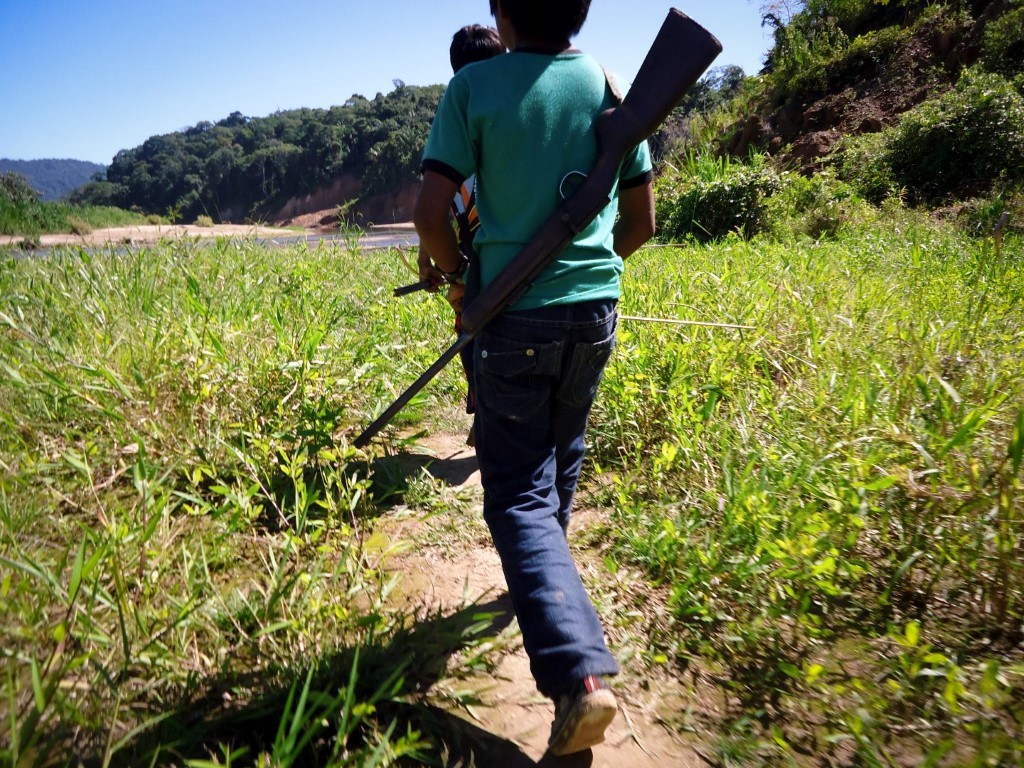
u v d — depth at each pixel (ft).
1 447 9.07
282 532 8.27
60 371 10.50
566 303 6.15
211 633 6.47
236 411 10.52
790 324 13.04
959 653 6.41
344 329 14.69
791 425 9.53
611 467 10.39
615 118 6.21
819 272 17.28
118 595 6.17
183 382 10.62
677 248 26.99
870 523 7.80
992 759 5.24
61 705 5.25
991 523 7.09
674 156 53.21
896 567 7.29
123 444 9.46
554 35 6.28
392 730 5.65
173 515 8.55
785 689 6.30
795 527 7.39
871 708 5.93
